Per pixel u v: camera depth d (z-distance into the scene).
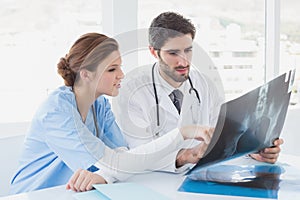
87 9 2.06
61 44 2.03
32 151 1.37
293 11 2.74
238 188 0.87
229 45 2.58
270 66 2.70
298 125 2.51
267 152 1.10
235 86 2.62
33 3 1.95
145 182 0.92
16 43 1.93
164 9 2.22
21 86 1.95
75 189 0.88
